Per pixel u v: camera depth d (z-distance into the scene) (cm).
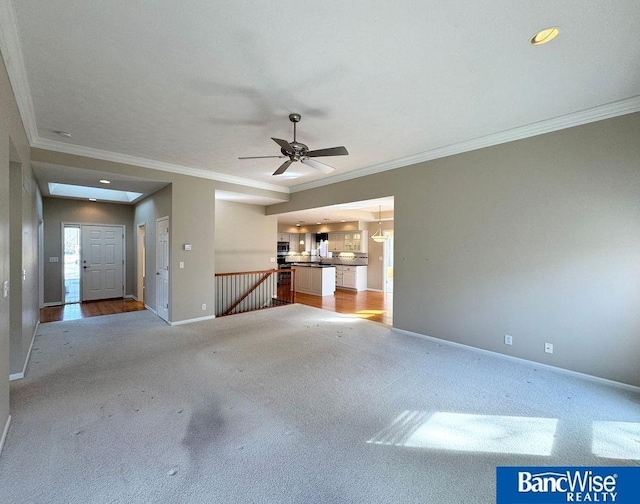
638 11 171
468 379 303
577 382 296
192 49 207
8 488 161
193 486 164
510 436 212
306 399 261
